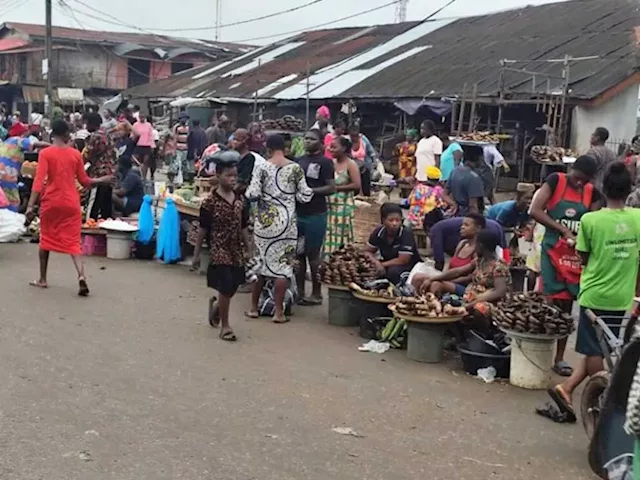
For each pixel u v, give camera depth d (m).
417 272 8.48
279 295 8.65
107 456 5.09
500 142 20.20
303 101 27.16
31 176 13.56
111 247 11.88
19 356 6.96
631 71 19.27
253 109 28.89
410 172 17.98
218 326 8.34
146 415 5.82
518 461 5.41
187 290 9.96
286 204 8.56
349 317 8.64
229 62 38.47
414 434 5.77
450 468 5.23
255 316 8.81
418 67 26.05
